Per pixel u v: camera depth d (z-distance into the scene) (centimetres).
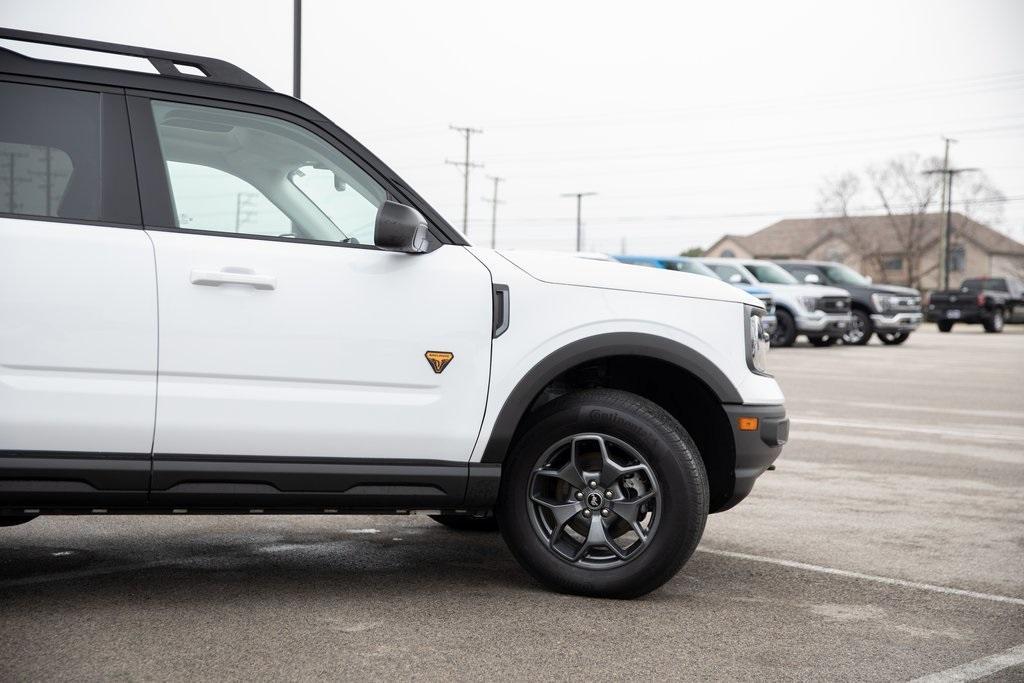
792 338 2359
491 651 368
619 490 435
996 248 8888
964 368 1850
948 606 444
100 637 371
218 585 445
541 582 444
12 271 383
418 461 421
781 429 457
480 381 425
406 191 435
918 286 8456
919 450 898
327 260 416
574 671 351
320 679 335
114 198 401
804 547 545
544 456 438
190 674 336
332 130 429
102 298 390
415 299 421
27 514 393
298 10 1881
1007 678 356
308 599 427
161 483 394
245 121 421
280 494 405
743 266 2450
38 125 397
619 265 463
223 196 414
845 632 404
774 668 360
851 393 1397
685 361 441
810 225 10175
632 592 434
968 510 650
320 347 409
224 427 399
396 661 355
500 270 434
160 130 410
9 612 398
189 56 421
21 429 382
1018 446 928
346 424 411
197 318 397
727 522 605
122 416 390
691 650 377
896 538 570
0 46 398
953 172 7062
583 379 485
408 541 544
